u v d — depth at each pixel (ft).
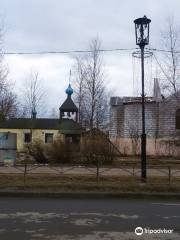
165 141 148.56
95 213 39.11
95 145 90.53
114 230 31.58
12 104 212.64
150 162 101.96
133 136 150.30
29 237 29.25
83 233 30.53
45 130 178.40
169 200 51.42
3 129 180.65
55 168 74.43
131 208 42.83
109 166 82.28
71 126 156.66
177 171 71.10
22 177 64.13
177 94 149.69
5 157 83.51
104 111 179.01
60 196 52.65
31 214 38.19
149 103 177.27
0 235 29.73
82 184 57.47
